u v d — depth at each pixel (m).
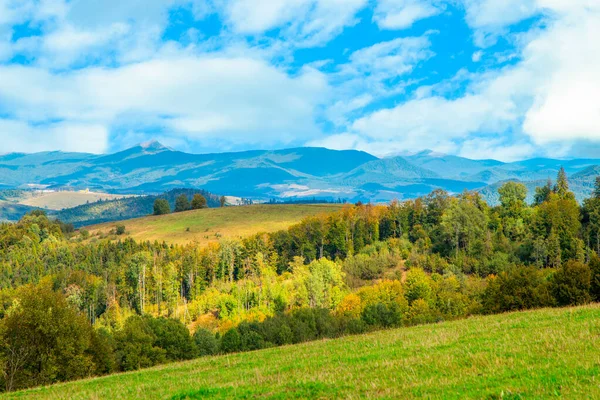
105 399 27.42
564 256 144.25
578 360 21.81
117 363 69.81
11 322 49.97
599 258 69.69
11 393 37.44
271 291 151.50
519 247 154.75
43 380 48.62
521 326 36.78
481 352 26.94
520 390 17.95
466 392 18.59
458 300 122.81
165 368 42.78
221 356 47.16
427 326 48.81
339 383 23.16
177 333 78.62
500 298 76.19
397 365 26.23
